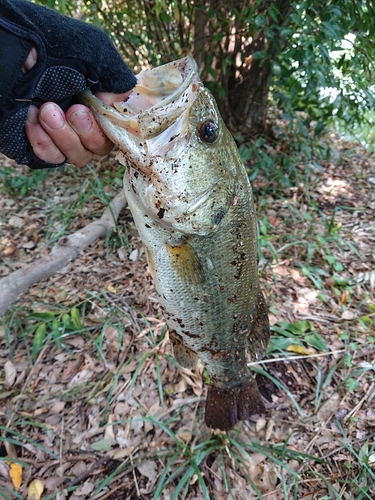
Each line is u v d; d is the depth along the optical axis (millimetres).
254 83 917
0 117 209
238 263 308
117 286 624
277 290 617
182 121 251
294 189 846
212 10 759
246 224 302
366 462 410
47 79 208
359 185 902
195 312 316
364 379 502
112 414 466
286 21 783
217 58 873
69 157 243
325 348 530
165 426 437
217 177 277
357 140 1130
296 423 459
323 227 758
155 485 409
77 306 589
